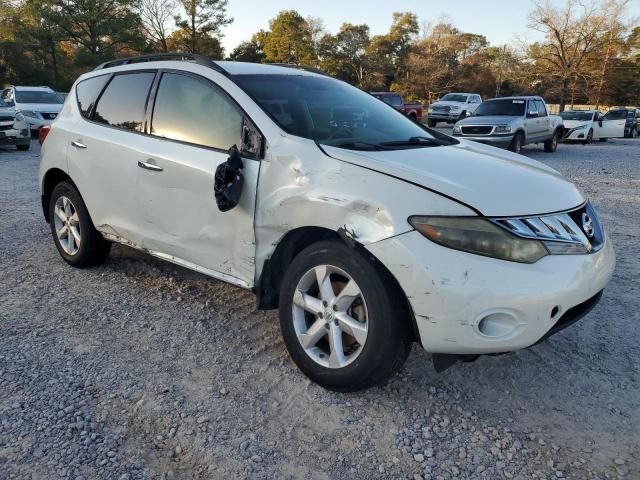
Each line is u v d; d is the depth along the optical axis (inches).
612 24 1919.3
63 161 183.2
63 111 194.7
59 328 146.9
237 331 146.7
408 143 140.3
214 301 165.8
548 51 2039.9
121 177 160.2
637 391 120.5
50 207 197.0
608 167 525.7
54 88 1718.8
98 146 168.4
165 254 154.2
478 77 2640.3
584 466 97.7
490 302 99.2
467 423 109.7
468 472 96.5
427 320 102.3
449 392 120.0
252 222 126.6
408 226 103.1
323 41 2753.4
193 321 152.1
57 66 1749.5
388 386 121.6
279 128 128.3
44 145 195.5
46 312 156.6
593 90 2068.2
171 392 118.2
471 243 101.0
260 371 127.0
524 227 103.8
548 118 673.0
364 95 169.9
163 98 155.0
